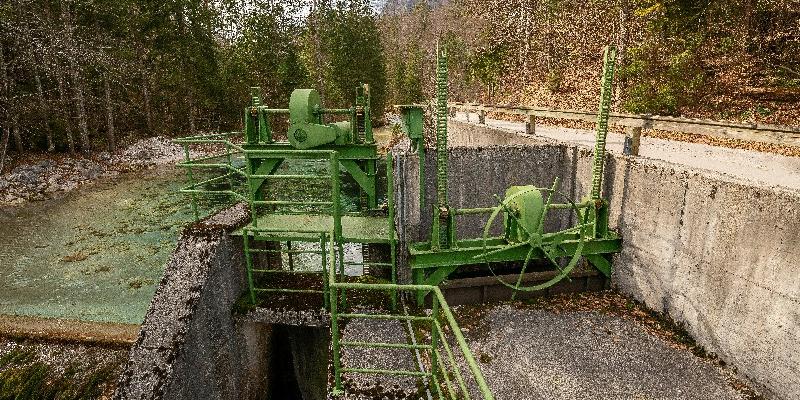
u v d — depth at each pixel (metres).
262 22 33.81
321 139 8.01
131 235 14.58
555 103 20.42
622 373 5.63
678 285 6.34
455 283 7.16
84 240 14.20
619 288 7.51
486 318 6.90
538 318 6.87
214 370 6.29
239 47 34.09
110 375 7.95
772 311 5.03
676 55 13.55
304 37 40.44
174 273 6.04
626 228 7.21
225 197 18.89
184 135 32.88
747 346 5.38
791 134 5.97
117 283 11.47
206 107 32.81
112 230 15.04
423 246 7.18
